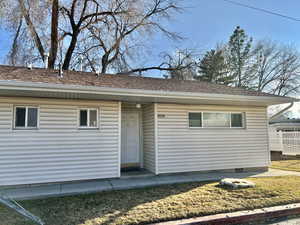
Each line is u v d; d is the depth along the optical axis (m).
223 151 8.00
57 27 13.35
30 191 5.37
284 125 20.69
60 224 3.39
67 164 6.28
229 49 26.62
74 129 6.44
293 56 25.41
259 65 26.59
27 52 12.32
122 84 6.72
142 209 4.00
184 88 7.50
